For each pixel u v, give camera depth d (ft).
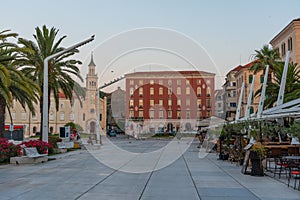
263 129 49.03
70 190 30.73
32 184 34.01
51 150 76.54
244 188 31.91
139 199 26.99
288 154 51.31
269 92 99.96
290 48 140.87
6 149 55.26
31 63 83.20
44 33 84.33
